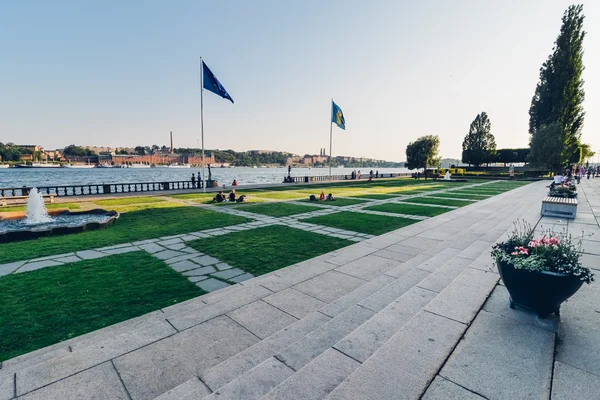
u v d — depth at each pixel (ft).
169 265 22.09
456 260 18.52
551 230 27.45
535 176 159.12
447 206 54.70
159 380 9.26
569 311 11.51
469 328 9.96
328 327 11.45
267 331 12.31
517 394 7.06
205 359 10.37
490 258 17.95
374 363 8.14
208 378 8.92
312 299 15.55
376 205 56.24
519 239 12.54
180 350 10.89
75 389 8.77
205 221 39.78
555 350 8.88
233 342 11.48
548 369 7.94
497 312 11.09
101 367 9.84
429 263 19.29
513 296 11.26
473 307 11.47
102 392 8.68
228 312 13.96
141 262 22.76
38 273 20.13
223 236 31.30
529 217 35.94
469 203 58.85
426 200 64.39
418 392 7.09
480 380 7.51
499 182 134.92
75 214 44.04
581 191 69.67
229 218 42.14
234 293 16.24
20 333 12.71
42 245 27.43
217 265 22.17
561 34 147.54
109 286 18.03
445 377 7.61
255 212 47.62
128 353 10.66
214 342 11.46
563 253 10.82
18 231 29.04
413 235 30.40
